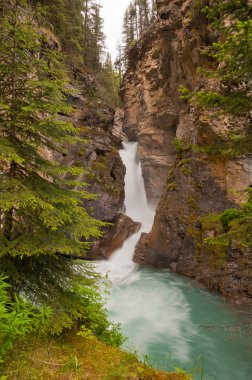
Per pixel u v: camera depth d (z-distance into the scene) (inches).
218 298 479.8
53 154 797.2
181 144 740.0
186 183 669.3
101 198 797.9
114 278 628.1
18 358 169.9
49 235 202.7
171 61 943.0
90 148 888.3
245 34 169.8
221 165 629.6
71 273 230.7
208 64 714.8
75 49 1298.0
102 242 754.8
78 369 171.8
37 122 209.2
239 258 470.6
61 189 222.4
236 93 218.2
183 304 477.4
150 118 1128.8
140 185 1190.3
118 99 1910.7
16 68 202.7
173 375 178.1
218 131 599.5
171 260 642.2
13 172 207.6
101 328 251.1
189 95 232.8
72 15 1270.9
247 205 432.5
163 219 681.0
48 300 205.2
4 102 204.8
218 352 327.9
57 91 205.8
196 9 725.3
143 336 370.0
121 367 179.3
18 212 207.9
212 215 597.0
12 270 200.2
